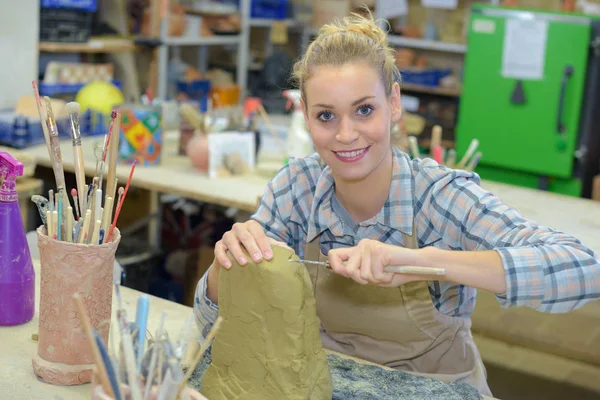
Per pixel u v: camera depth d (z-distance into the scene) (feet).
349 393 4.15
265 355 3.86
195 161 9.33
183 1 14.83
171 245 11.72
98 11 13.28
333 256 4.11
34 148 9.79
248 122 9.78
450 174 4.83
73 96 12.16
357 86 4.33
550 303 4.15
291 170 5.27
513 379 9.14
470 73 14.24
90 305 4.01
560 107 13.44
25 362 4.29
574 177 13.84
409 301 4.99
